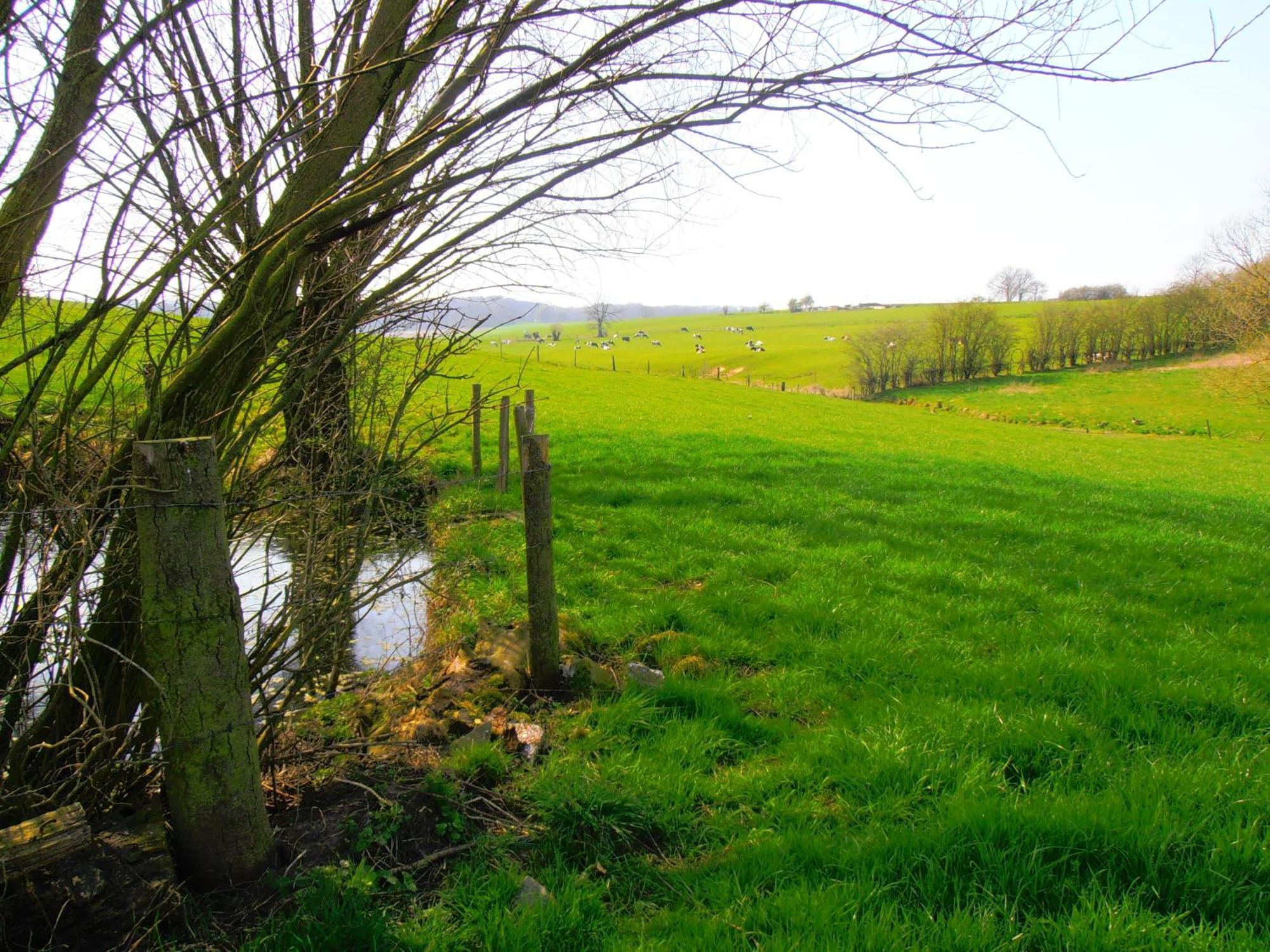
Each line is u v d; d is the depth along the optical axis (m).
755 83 2.38
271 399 3.35
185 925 2.54
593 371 58.66
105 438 3.07
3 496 2.76
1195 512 12.62
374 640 6.26
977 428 45.56
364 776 3.52
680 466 15.31
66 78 2.39
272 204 3.07
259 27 2.96
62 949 2.36
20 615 2.73
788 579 7.40
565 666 4.93
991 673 4.99
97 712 2.68
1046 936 2.63
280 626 3.49
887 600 6.66
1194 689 4.59
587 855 3.21
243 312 2.62
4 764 2.68
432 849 3.14
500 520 9.90
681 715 4.59
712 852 3.29
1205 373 50.28
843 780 3.77
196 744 2.59
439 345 3.68
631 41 2.34
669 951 2.63
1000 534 9.55
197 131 2.89
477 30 2.32
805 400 52.94
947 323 77.50
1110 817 3.13
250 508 3.19
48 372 2.45
